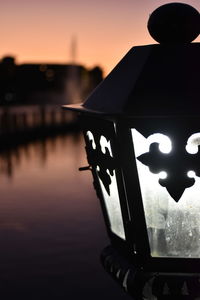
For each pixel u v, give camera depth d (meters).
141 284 1.33
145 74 1.31
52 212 8.25
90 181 11.60
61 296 4.66
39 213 8.19
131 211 1.32
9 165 14.83
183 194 1.29
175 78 1.28
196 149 1.24
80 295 4.67
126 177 1.30
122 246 1.42
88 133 1.47
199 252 1.31
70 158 16.39
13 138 24.89
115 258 1.46
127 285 1.37
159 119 1.24
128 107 1.26
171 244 1.32
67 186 10.93
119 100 1.30
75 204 8.91
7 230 7.11
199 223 1.30
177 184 1.27
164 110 1.24
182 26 1.36
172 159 1.25
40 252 6.01
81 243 6.37
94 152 1.46
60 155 17.34
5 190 10.52
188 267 1.32
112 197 1.42
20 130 25.94
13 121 25.33
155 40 1.42
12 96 48.91
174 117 1.22
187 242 1.32
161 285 1.32
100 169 1.43
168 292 1.32
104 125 1.33
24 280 5.11
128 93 1.29
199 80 1.27
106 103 1.35
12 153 18.41
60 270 5.36
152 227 1.32
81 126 1.51
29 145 21.86
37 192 10.21
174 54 1.33
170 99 1.25
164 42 1.41
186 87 1.26
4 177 12.41
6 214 8.15
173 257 1.33
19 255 5.91
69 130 32.09
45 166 14.42
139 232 1.32
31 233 6.91
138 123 1.25
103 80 1.48
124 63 1.43
